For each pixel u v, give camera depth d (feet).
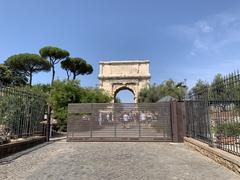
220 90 25.22
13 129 34.40
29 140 36.45
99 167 22.41
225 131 24.47
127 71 153.79
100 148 35.91
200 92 32.65
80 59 184.75
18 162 24.75
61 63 180.34
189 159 26.45
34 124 41.22
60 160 25.89
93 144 42.11
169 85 135.33
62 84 76.64
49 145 40.06
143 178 18.63
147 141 47.06
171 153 30.78
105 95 95.40
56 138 55.21
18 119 35.58
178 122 45.62
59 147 37.24
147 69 152.87
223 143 25.09
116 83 153.17
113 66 154.92
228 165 21.47
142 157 27.71
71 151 32.68
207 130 29.53
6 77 123.95
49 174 19.81
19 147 32.55
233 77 22.16
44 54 172.76
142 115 48.55
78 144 42.09
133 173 20.18
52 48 172.76
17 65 152.87
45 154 29.99
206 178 18.66
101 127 48.83
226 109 24.06
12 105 34.32
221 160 23.16
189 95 39.65
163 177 18.95
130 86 152.76
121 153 30.73
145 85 149.59
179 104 46.26
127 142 46.01
